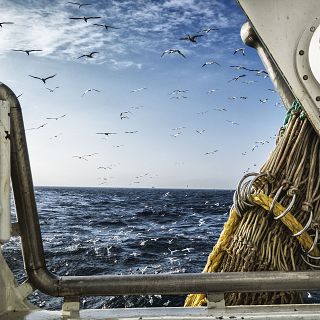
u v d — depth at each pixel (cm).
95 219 4325
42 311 196
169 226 3694
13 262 1409
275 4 219
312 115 215
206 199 10650
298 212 222
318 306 197
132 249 2277
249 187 221
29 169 190
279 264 218
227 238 230
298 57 216
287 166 226
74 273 1823
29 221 192
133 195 12925
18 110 185
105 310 195
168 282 192
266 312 190
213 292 194
